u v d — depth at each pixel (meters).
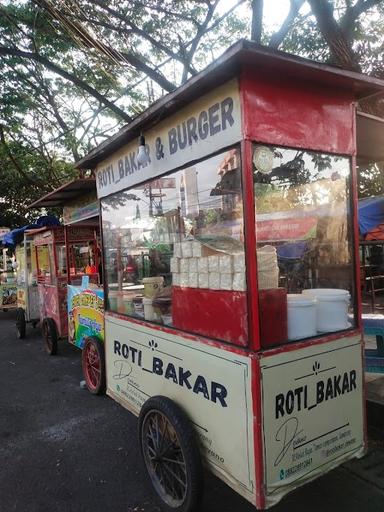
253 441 2.11
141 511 2.73
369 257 8.98
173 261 2.85
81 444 3.70
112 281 3.92
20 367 6.25
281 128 2.24
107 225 3.99
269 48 1.93
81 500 2.88
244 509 2.69
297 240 2.53
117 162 3.59
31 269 8.18
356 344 2.57
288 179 2.39
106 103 8.57
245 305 2.18
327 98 2.44
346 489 2.85
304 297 2.45
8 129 12.23
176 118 2.64
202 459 2.50
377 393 3.75
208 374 2.43
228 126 2.22
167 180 2.90
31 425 4.14
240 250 2.22
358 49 6.06
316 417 2.36
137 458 3.42
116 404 4.58
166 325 2.90
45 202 6.93
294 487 2.23
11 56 9.07
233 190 2.26
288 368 2.22
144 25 8.48
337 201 2.65
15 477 3.19
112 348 3.78
